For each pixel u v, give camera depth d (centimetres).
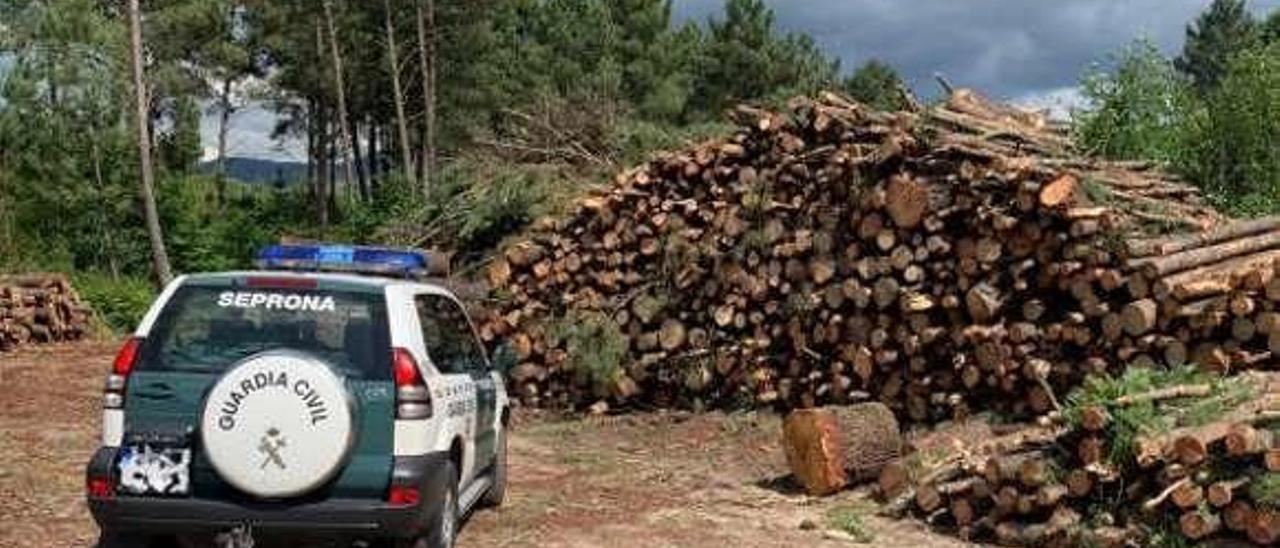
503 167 1897
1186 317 1041
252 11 5191
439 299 814
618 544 855
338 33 5056
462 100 5094
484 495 940
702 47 5581
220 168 5628
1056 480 881
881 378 1248
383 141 6247
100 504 639
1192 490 809
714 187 1422
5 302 2214
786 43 5519
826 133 1325
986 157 1174
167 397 646
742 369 1370
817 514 991
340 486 642
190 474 638
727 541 878
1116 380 945
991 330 1138
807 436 1058
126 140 3859
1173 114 1709
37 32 3762
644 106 5041
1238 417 845
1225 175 1673
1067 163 1272
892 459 1078
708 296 1403
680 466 1197
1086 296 1095
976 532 912
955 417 1180
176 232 4116
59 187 3791
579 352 1466
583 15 5338
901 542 898
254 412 622
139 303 3122
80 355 2097
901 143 1220
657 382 1448
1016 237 1144
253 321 674
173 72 4425
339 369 656
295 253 797
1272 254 1141
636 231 1474
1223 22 7694
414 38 5112
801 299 1296
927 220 1189
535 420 1475
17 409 1434
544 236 1551
